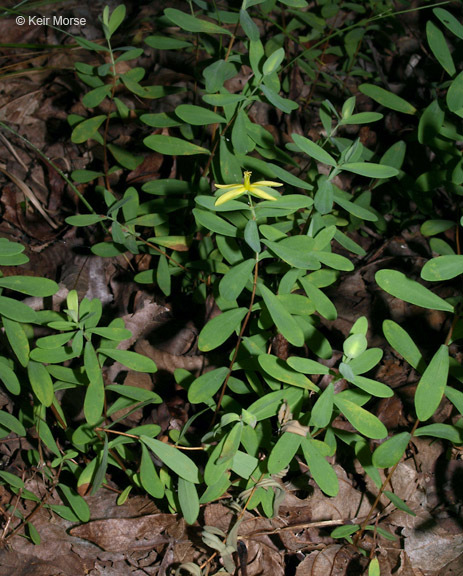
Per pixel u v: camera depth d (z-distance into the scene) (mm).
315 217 451
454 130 509
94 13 930
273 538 472
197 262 511
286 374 404
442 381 374
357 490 497
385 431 387
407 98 805
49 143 743
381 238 666
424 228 536
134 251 512
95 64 844
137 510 480
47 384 423
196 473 408
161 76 800
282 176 422
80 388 530
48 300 592
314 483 493
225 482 425
